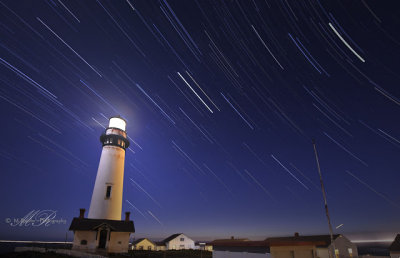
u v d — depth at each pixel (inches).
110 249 1143.6
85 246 1106.1
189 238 2276.1
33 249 1116.5
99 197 1317.7
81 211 1246.3
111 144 1465.3
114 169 1414.9
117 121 1563.7
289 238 1411.2
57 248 1107.3
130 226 1247.5
